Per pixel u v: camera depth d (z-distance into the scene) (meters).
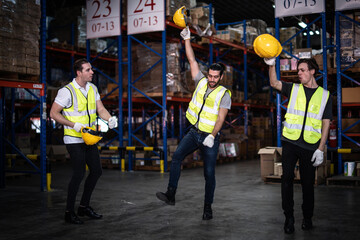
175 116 15.32
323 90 3.94
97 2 10.41
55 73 16.52
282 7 8.30
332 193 6.40
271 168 7.82
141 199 6.00
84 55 14.09
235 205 5.46
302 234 3.90
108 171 10.06
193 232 4.02
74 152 4.36
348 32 8.35
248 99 15.20
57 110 4.21
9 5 6.04
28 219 4.68
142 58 10.29
